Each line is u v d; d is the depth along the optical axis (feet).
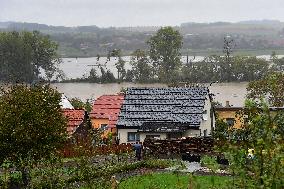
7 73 511.40
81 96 417.90
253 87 235.20
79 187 65.98
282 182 31.50
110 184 62.34
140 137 162.40
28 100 95.09
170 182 93.40
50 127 95.14
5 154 91.15
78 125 169.68
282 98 225.97
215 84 476.13
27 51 507.71
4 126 91.04
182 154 119.34
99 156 107.96
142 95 175.32
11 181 75.41
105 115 210.79
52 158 62.95
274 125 33.17
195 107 167.32
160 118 165.68
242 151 33.63
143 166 111.75
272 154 32.14
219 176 83.15
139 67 517.96
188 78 481.05
